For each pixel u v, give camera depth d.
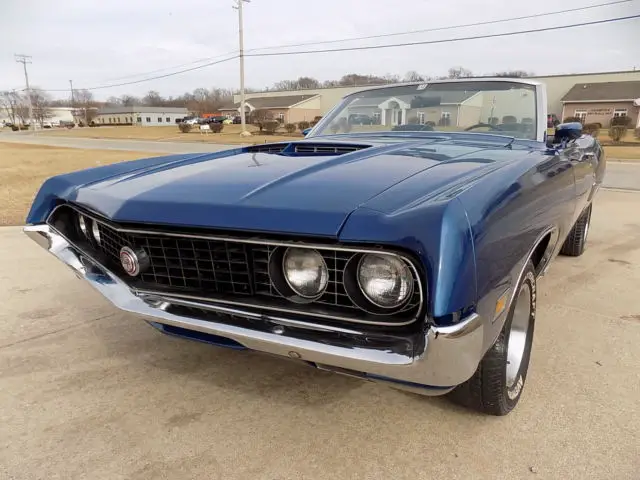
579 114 43.66
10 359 2.78
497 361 1.95
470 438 2.08
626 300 3.59
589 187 3.39
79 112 101.12
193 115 88.62
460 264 1.43
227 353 2.85
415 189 1.68
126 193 2.08
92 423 2.21
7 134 62.44
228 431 2.15
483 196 1.62
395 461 1.95
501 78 3.18
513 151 2.46
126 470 1.92
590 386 2.45
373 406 2.31
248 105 64.19
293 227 1.60
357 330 1.62
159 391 2.46
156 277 2.06
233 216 1.72
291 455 2.00
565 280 4.02
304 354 1.68
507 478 1.86
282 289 1.74
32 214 2.54
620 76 44.31
